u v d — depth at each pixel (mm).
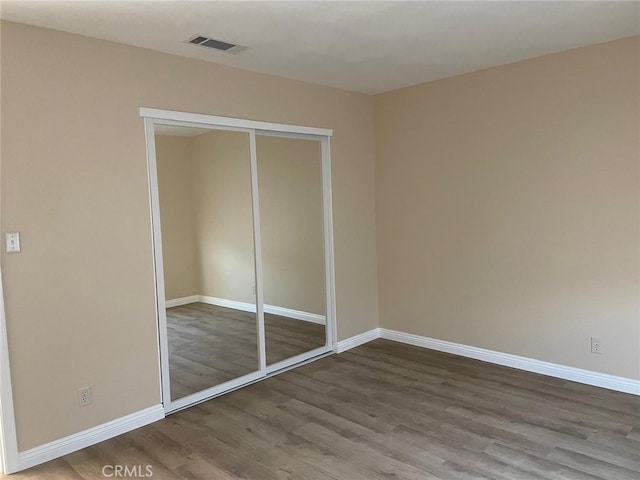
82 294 2965
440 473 2592
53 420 2854
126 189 3166
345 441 2971
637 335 3451
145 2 2461
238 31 2949
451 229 4457
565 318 3797
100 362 3055
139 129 3223
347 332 4840
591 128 3539
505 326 4168
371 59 3654
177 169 3514
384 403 3516
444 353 4602
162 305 3402
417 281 4781
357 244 4910
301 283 4461
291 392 3775
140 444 3004
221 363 3846
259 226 4082
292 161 4336
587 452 2748
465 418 3223
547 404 3389
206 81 3580
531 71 3799
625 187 3424
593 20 2963
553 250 3816
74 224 2920
